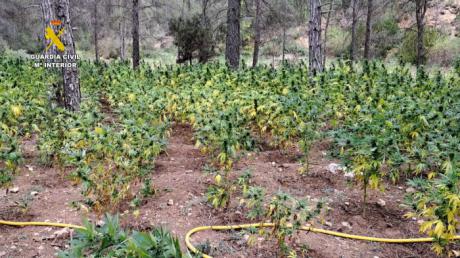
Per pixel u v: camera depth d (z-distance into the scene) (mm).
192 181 5926
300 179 6082
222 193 4930
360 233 4633
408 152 5953
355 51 24203
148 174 5902
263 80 9336
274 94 7895
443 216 3619
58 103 9047
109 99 9555
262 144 7641
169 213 4984
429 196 3826
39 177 6074
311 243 4355
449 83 9359
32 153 6973
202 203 5258
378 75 9938
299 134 7359
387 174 6133
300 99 6883
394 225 4832
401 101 6820
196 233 4531
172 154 7168
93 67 13398
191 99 7812
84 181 4551
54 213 4965
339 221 4895
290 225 4551
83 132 5176
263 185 5797
